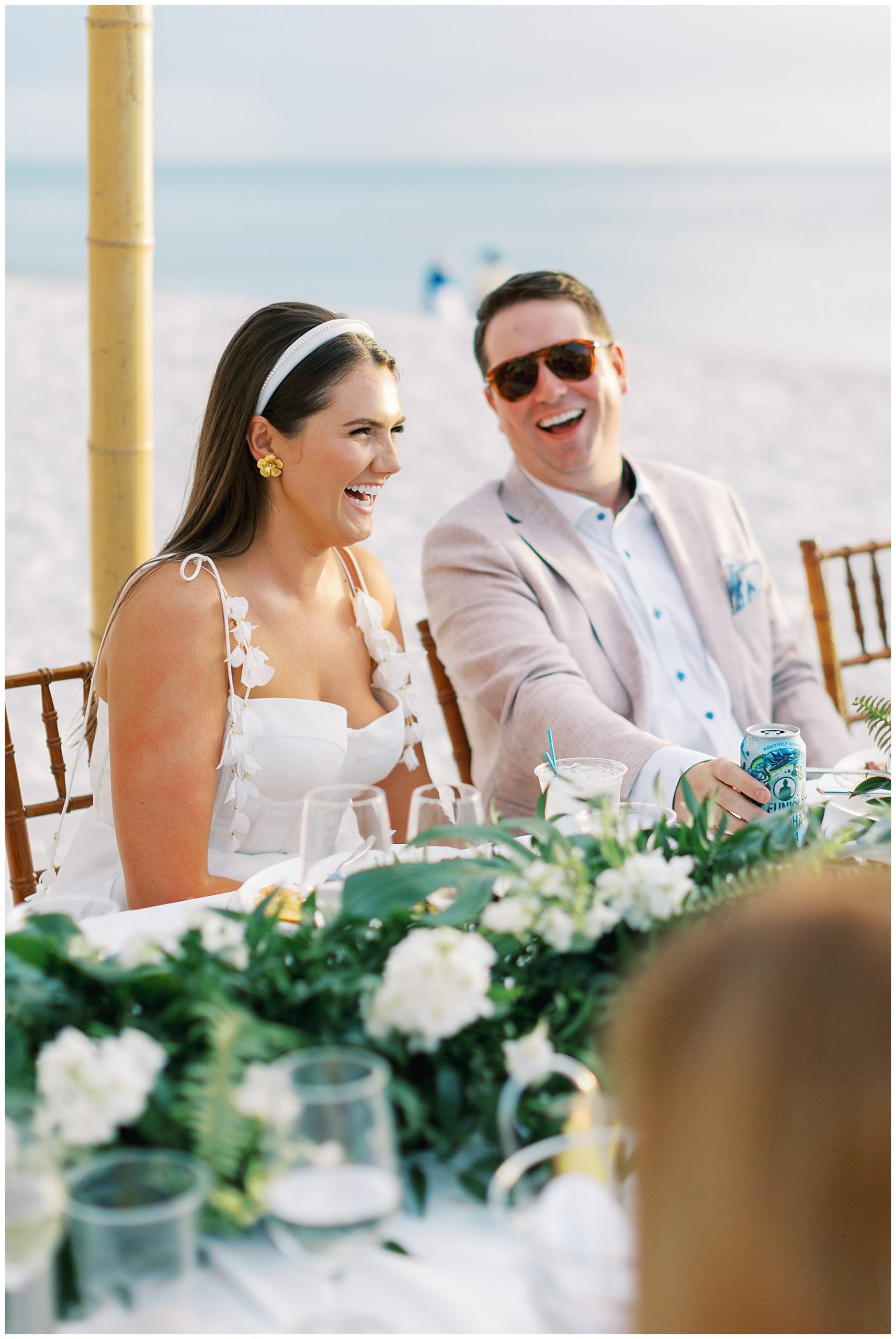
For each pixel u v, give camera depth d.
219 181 60.56
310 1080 0.90
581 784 1.58
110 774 2.10
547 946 1.18
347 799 1.41
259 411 2.14
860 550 3.12
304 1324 0.89
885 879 0.62
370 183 57.91
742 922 0.61
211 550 2.17
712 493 2.92
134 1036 0.96
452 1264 0.95
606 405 2.76
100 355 2.73
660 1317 0.58
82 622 5.89
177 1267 0.81
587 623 2.68
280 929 1.21
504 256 31.67
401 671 2.36
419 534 7.64
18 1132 0.84
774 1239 0.56
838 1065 0.56
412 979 1.02
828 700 2.84
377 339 2.24
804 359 19.33
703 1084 0.58
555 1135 0.96
